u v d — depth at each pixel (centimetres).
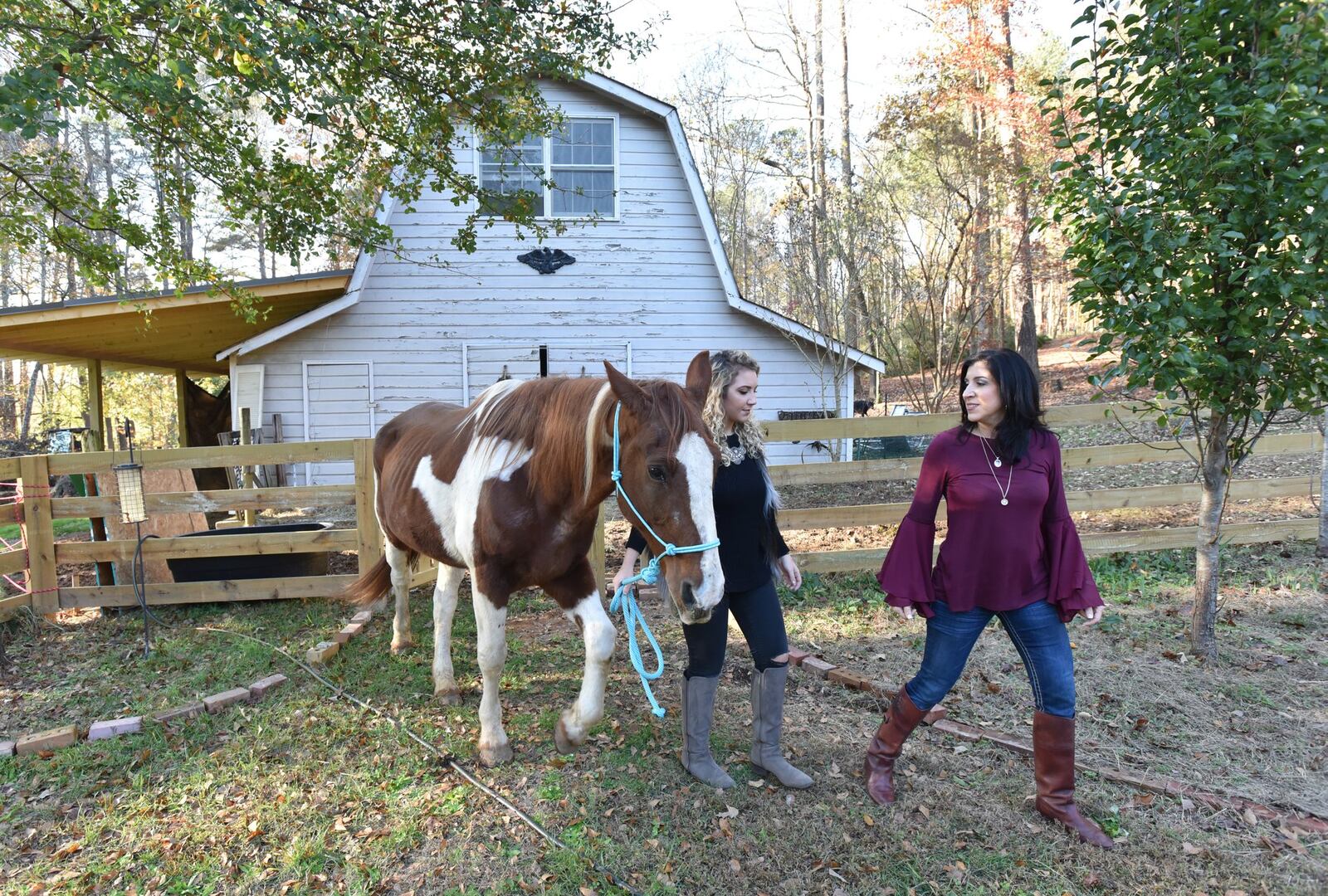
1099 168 378
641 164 1048
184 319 955
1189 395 378
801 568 534
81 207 615
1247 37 322
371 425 1023
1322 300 322
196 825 266
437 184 721
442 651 377
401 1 586
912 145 1291
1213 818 261
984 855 243
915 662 407
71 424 1873
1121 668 386
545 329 1048
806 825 261
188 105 429
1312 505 677
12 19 420
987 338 1373
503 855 248
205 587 519
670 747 318
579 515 275
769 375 1077
